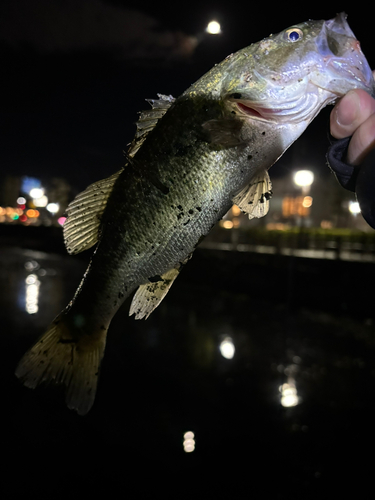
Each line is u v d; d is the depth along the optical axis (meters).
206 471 0.78
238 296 2.67
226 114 0.32
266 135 0.32
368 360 1.39
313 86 0.31
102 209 0.36
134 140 0.35
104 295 0.37
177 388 1.16
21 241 6.12
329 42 0.31
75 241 0.37
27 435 0.90
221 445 0.86
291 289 2.44
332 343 1.59
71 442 0.87
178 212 0.33
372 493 0.69
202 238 0.33
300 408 1.03
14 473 0.77
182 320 1.98
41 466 0.79
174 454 0.83
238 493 0.71
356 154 0.19
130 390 1.14
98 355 0.38
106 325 0.38
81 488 0.72
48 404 1.05
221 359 1.40
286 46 0.32
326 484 0.73
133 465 0.79
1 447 0.85
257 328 1.83
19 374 0.37
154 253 0.34
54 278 3.17
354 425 0.94
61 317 0.39
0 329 1.66
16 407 1.03
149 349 1.51
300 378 1.23
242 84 0.32
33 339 1.54
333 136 0.21
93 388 0.37
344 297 2.17
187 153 0.33
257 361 1.38
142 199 0.34
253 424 0.95
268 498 0.69
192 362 1.37
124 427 0.93
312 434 0.90
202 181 0.32
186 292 2.80
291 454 0.83
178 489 0.72
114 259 0.36
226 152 0.32
